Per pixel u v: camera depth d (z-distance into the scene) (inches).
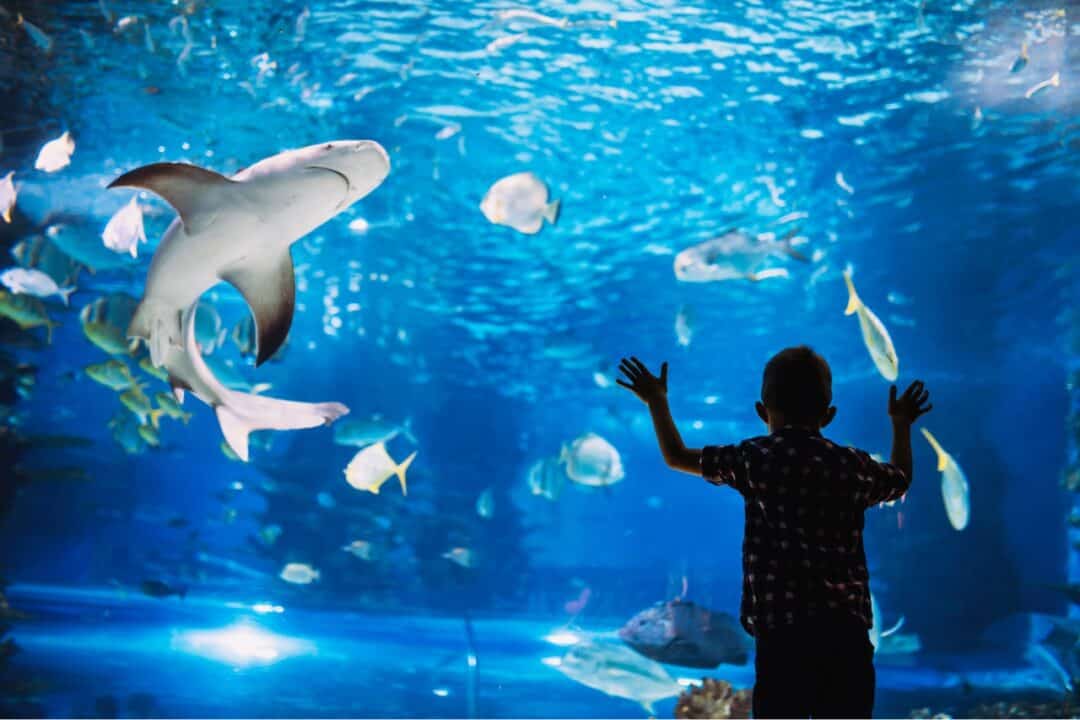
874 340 227.8
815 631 109.0
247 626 568.7
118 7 397.7
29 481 538.0
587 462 419.2
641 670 268.2
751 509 118.0
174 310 206.1
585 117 530.9
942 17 405.1
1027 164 593.0
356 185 179.6
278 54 446.6
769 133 546.0
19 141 546.9
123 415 518.9
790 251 346.9
